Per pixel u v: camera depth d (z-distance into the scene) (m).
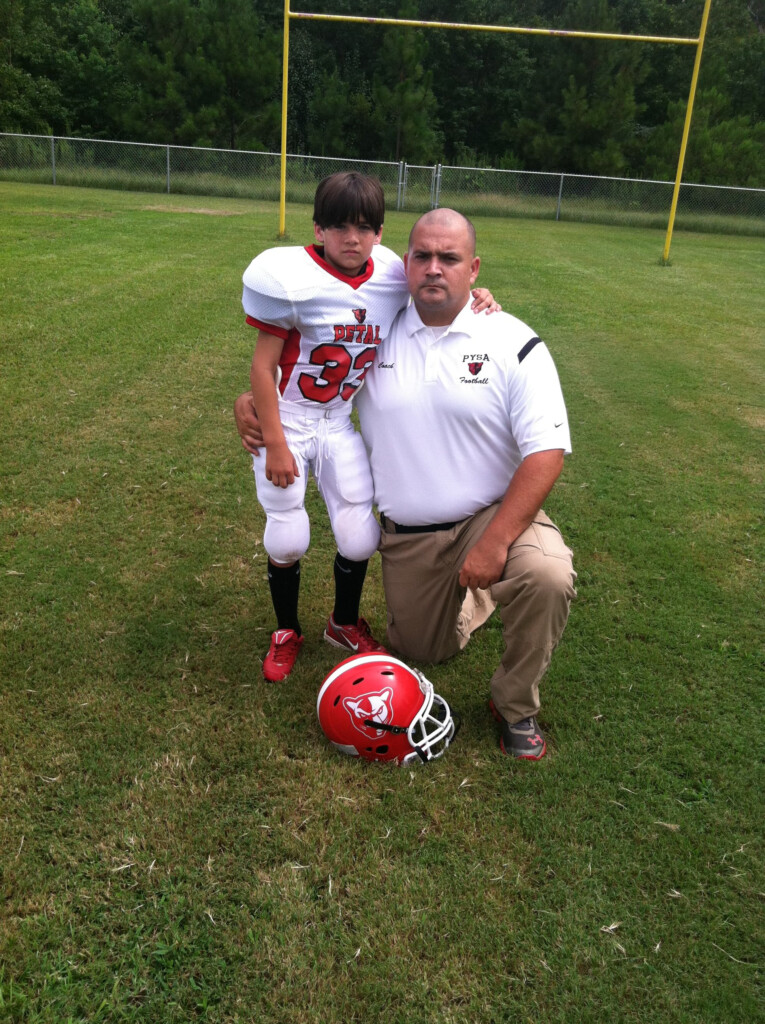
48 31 27.03
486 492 2.47
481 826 2.16
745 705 2.70
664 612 3.21
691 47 28.58
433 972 1.79
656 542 3.77
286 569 2.65
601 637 3.03
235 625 3.00
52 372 5.38
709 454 4.82
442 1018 1.69
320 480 2.60
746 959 1.85
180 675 2.70
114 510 3.77
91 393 5.08
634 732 2.55
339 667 2.36
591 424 5.21
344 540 2.59
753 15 36.22
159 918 1.88
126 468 4.16
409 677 2.36
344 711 2.29
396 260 2.42
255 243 11.02
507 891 1.97
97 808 2.15
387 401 2.42
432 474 2.45
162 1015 1.69
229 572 3.34
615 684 2.77
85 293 7.45
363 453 2.58
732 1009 1.73
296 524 2.56
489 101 30.88
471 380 2.33
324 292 2.23
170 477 4.10
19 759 2.31
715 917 1.94
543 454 2.24
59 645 2.82
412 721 2.30
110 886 1.95
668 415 5.43
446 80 30.66
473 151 28.36
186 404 5.02
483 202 19.75
